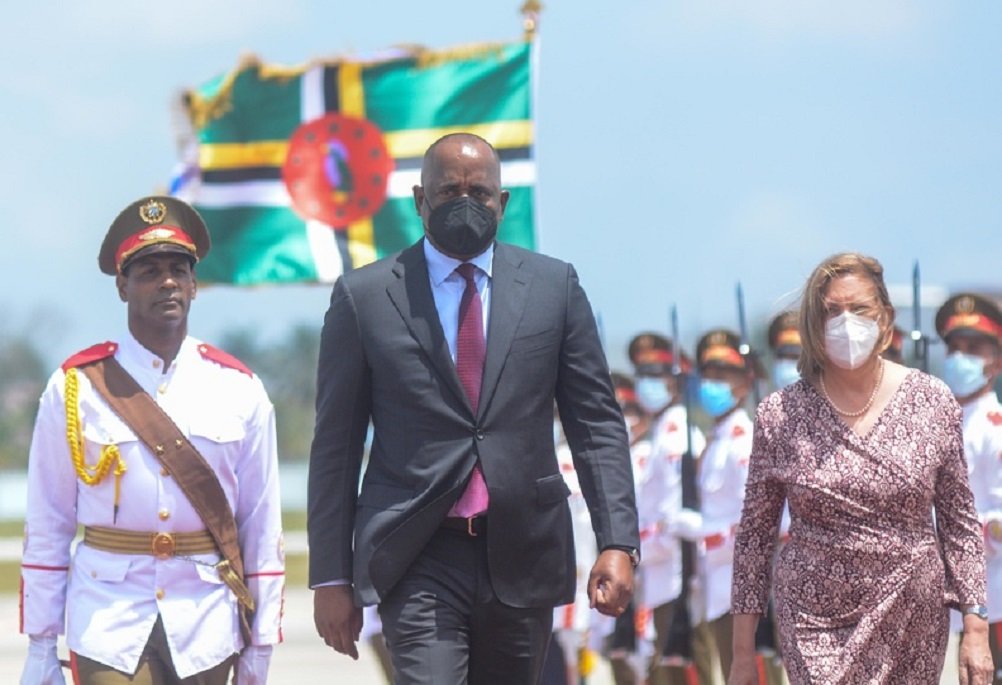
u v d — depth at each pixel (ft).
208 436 42.96
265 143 80.33
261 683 43.52
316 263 79.97
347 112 80.23
